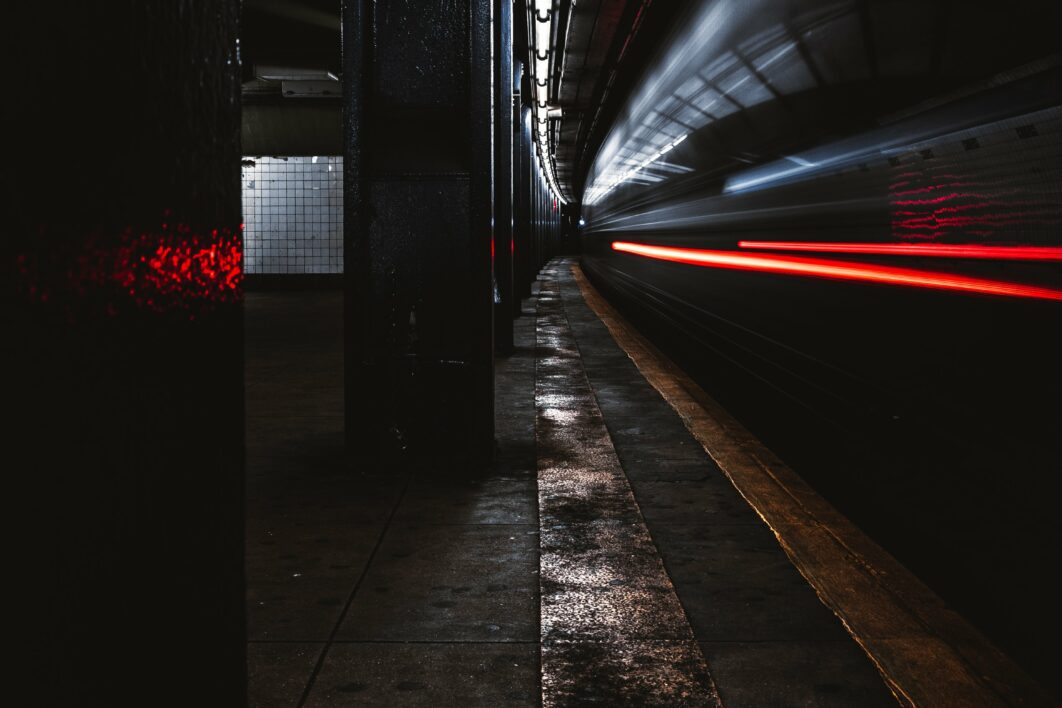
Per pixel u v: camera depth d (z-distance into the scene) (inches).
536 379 328.2
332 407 270.7
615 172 713.6
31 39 21.3
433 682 97.3
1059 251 107.7
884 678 97.9
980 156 129.3
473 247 193.9
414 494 175.9
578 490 178.2
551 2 442.3
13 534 21.0
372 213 194.5
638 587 125.6
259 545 144.5
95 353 23.9
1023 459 118.6
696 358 346.9
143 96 26.2
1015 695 93.9
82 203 23.3
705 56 337.4
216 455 31.3
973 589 131.8
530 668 100.8
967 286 132.7
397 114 193.5
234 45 32.8
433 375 195.0
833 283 193.5
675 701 93.2
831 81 196.1
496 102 392.5
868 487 174.2
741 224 277.3
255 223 868.0
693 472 192.2
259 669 100.2
